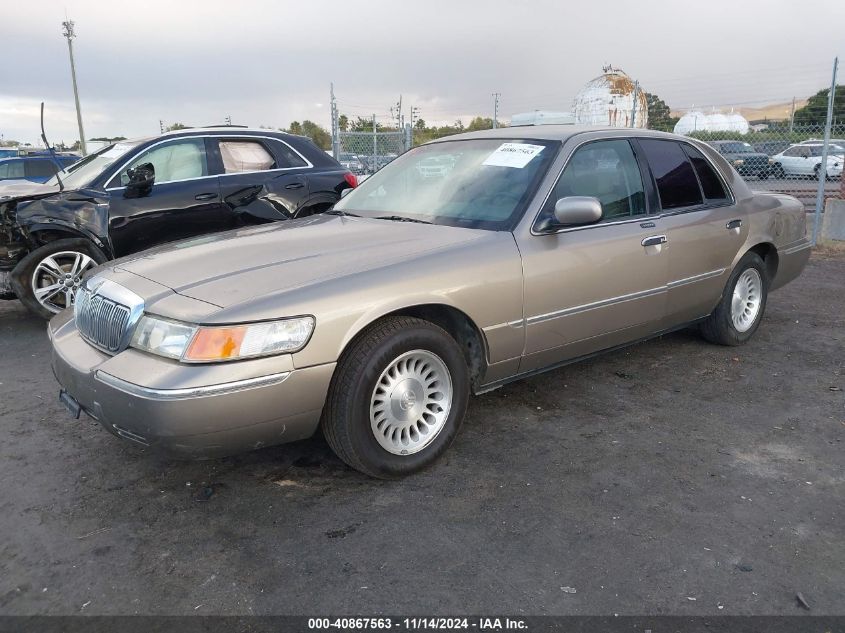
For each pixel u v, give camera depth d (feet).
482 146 13.94
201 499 10.22
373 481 10.66
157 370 8.89
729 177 16.44
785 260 17.89
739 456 11.43
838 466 11.07
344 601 7.91
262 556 8.79
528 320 11.78
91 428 12.84
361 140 49.44
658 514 9.66
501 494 10.23
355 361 9.81
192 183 21.07
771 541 9.01
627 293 13.35
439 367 10.84
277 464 11.25
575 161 12.91
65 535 9.34
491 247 11.33
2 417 13.42
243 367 8.88
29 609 7.86
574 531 9.25
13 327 20.56
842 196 34.19
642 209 13.94
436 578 8.29
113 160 20.51
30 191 19.95
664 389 14.43
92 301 10.52
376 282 10.02
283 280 9.74
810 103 43.78
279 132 23.52
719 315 16.44
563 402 13.75
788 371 15.55
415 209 13.20
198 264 10.60
